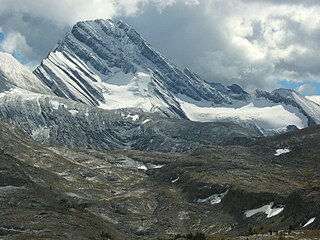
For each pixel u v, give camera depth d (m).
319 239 156.38
